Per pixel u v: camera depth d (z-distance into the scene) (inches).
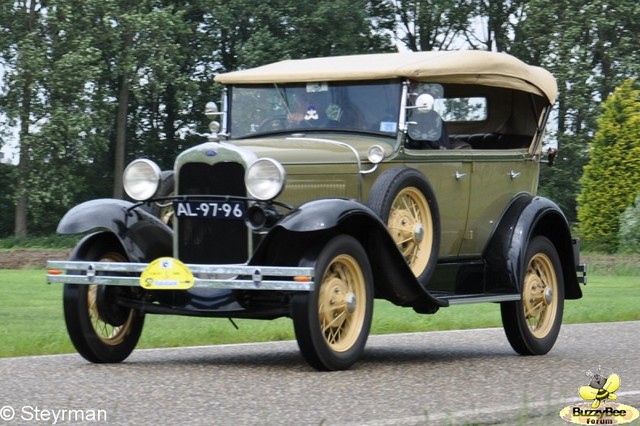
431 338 498.0
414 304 385.1
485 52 438.0
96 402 279.1
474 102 454.0
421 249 389.7
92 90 1891.0
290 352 421.1
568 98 1946.4
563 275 462.9
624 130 1438.2
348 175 380.2
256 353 416.5
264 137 425.1
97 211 368.5
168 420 254.7
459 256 425.1
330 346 345.7
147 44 1886.1
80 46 1830.7
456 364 385.4
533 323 445.7
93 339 364.8
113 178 2097.7
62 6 1839.3
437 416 265.9
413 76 400.2
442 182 411.2
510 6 2137.1
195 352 418.9
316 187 371.9
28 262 1258.6
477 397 303.3
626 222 1403.8
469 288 430.6
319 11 1916.8
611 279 1061.1
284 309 349.1
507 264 430.0
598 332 528.1
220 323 565.3
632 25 2064.5
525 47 2074.3
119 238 363.9
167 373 338.3
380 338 494.9
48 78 1827.0
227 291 358.3
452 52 430.6
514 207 444.8
